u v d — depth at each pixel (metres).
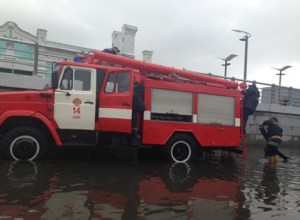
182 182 5.29
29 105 6.31
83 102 6.66
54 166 6.06
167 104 7.46
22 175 5.13
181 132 7.68
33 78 9.09
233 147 8.38
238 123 8.25
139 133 7.31
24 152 6.36
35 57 9.69
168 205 3.94
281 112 13.41
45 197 3.99
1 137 6.53
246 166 7.53
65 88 6.59
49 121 6.42
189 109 7.70
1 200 3.79
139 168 6.43
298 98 15.06
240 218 3.59
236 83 8.37
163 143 7.33
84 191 4.38
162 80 7.52
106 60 7.16
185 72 7.85
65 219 3.27
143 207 3.80
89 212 3.52
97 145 6.89
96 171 5.85
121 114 6.77
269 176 6.27
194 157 7.75
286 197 4.61
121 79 6.90
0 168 5.57
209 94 7.94
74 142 6.71
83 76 6.73
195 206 3.96
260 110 12.76
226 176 6.07
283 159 9.34
